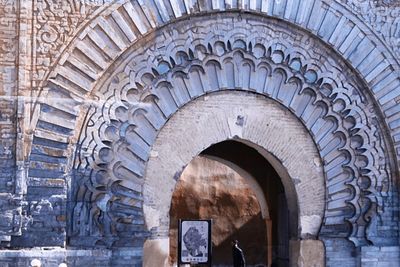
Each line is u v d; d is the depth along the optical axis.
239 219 33.28
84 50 21.50
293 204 23.55
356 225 23.27
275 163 23.62
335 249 23.23
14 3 21.30
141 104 22.05
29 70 21.27
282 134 23.05
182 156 22.45
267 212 28.20
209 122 22.62
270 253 27.86
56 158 21.27
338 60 23.23
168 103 22.28
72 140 21.42
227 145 28.33
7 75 21.19
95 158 21.56
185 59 22.34
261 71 22.86
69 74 21.42
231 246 33.09
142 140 22.06
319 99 23.14
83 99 21.50
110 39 21.66
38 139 21.19
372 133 23.39
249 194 33.44
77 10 21.55
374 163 23.38
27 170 21.09
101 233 21.53
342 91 23.22
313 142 23.22
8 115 21.14
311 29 22.89
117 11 21.72
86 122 21.55
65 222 21.22
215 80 22.56
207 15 22.42
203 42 22.42
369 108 23.41
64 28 21.47
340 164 23.30
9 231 20.84
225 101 22.75
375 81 23.25
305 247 23.12
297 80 23.05
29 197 21.08
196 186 33.16
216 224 33.09
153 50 22.14
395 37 23.36
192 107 22.53
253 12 22.59
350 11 23.14
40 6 21.39
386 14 23.34
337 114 23.23
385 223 23.36
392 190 23.47
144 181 22.16
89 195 21.48
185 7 22.11
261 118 22.94
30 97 21.22
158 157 22.28
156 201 22.25
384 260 23.16
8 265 20.69
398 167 23.31
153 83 22.14
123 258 21.86
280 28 22.91
